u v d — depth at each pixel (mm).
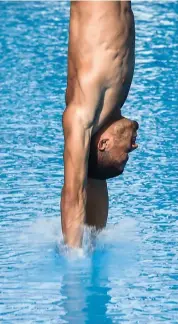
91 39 15852
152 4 36125
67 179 16141
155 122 23359
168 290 15328
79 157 16016
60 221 17875
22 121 23641
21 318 14438
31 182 19703
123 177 19969
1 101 25281
